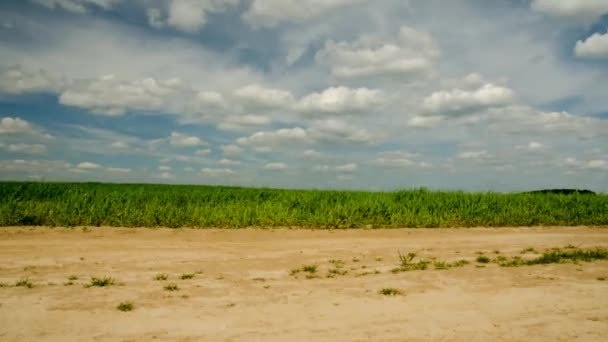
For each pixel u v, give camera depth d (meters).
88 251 9.52
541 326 5.04
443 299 6.15
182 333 4.77
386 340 4.59
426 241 11.87
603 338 4.67
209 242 11.18
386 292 6.49
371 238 12.33
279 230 13.41
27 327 4.85
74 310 5.50
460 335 4.74
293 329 4.92
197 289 6.69
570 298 6.18
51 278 7.19
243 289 6.73
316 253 9.98
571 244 11.53
